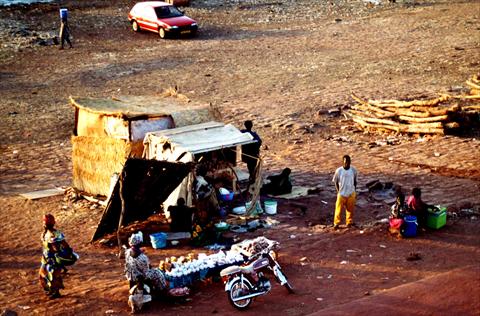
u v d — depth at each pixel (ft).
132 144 55.98
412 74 99.55
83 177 60.13
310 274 42.70
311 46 117.91
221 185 55.98
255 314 37.60
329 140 75.51
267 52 115.03
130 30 130.00
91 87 97.76
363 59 108.99
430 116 74.64
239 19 137.80
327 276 42.29
